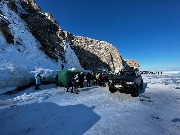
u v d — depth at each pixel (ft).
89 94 46.75
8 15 90.68
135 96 44.52
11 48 72.23
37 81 52.06
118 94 46.96
